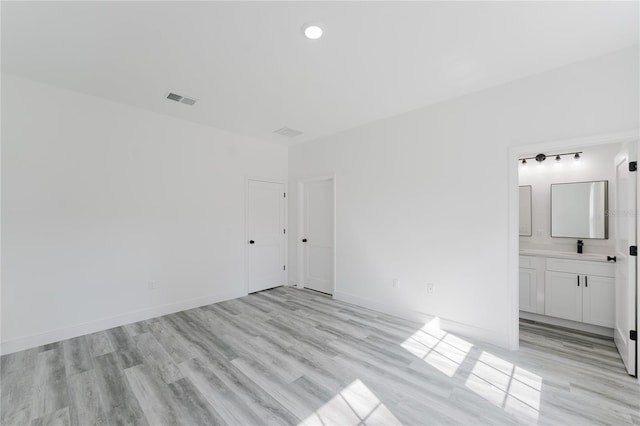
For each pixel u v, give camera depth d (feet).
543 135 7.86
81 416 5.57
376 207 11.85
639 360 6.61
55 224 8.87
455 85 8.72
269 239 15.39
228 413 5.66
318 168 14.47
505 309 8.50
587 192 11.00
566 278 10.00
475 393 6.30
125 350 8.26
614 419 5.45
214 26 6.03
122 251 10.23
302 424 5.38
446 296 9.75
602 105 7.04
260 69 7.81
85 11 5.56
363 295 12.30
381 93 9.29
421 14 5.63
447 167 9.74
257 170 14.70
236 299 13.50
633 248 6.84
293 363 7.56
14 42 6.60
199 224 12.42
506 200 8.50
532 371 7.17
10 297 8.13
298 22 5.89
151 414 5.63
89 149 9.52
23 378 6.83
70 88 9.03
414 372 7.14
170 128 11.50
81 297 9.33
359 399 6.09
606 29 6.05
